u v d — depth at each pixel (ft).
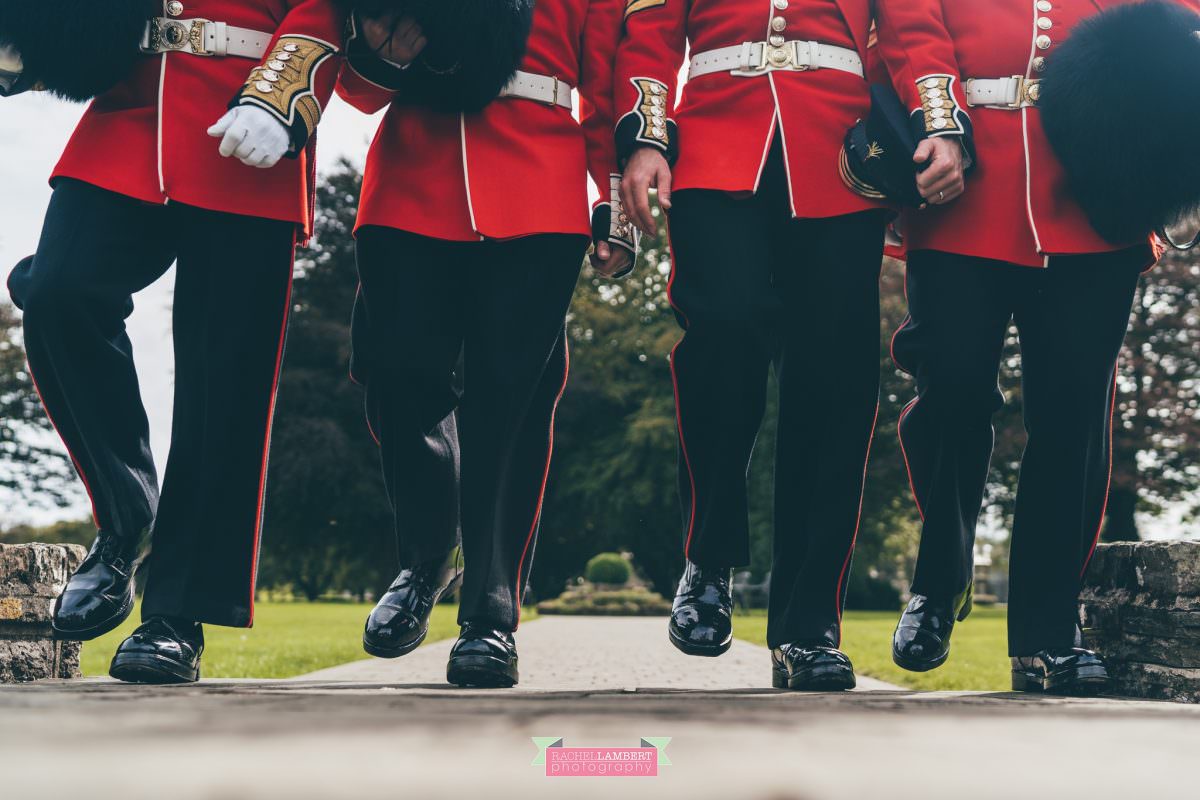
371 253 8.41
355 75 8.75
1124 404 73.97
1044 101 8.63
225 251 7.88
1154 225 8.44
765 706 4.57
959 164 8.41
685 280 8.70
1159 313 74.59
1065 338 8.73
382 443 8.87
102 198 7.60
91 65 7.46
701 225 8.65
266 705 4.17
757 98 8.86
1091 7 9.09
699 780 2.00
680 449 9.29
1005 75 8.90
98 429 7.73
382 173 8.50
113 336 7.82
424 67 7.91
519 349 8.31
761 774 2.12
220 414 7.89
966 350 8.64
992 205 8.73
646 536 100.68
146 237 7.82
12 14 7.32
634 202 8.67
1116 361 8.96
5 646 8.29
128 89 7.85
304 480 82.74
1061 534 8.64
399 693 5.92
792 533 8.95
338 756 2.34
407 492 8.70
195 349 7.95
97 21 7.41
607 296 100.37
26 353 7.77
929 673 17.63
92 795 1.73
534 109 8.53
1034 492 8.77
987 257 8.66
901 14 8.91
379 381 8.48
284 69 7.55
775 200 8.93
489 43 7.84
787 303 8.93
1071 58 8.46
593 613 81.15
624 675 13.15
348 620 48.52
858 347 8.70
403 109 8.54
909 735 3.16
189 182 7.71
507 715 3.63
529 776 2.05
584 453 96.53
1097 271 8.75
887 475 87.45
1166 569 7.96
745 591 81.71
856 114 8.95
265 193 7.99
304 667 16.63
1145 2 8.47
